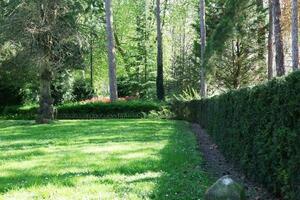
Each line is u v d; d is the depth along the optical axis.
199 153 13.47
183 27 63.94
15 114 38.84
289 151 7.00
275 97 7.93
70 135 19.53
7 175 9.84
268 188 8.38
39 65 28.08
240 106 11.12
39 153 13.40
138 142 16.23
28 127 25.41
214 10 42.22
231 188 6.98
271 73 28.97
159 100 40.97
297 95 6.79
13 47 28.23
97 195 7.77
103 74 58.62
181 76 50.44
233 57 35.03
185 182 8.89
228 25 29.00
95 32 31.61
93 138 17.95
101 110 37.53
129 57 52.75
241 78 35.38
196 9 54.38
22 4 27.66
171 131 21.67
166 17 60.34
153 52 53.88
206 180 9.27
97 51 44.75
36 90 41.00
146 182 8.83
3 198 7.71
